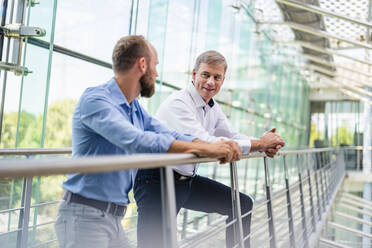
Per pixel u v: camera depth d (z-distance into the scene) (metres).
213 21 6.07
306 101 21.80
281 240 3.94
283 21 10.80
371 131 22.17
